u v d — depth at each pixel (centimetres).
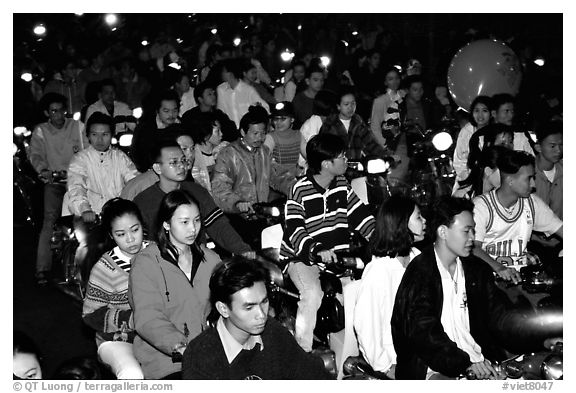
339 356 562
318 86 1112
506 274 550
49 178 841
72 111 1420
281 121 849
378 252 500
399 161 819
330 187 593
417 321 462
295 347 418
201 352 401
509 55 985
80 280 588
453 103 1163
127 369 479
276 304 586
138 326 466
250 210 696
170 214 475
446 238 470
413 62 1381
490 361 491
